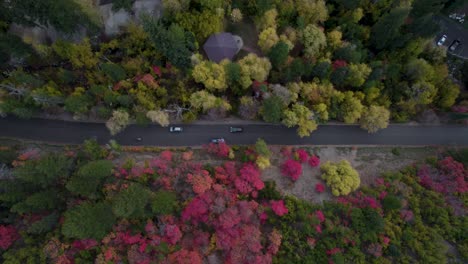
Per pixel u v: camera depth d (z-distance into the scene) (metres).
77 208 52.22
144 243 53.44
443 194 66.88
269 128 71.94
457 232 63.16
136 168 60.25
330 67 68.06
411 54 75.44
